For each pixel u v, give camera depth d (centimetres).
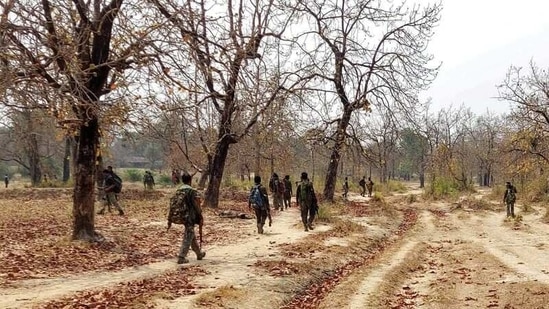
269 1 1377
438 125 6962
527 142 3491
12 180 7275
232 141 2306
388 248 1577
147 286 865
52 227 1598
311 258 1238
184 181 1131
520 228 2088
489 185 8012
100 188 2075
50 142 4769
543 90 3186
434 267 1245
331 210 2422
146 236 1470
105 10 1092
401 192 5425
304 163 5197
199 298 788
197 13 922
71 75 875
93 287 846
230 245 1383
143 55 952
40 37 834
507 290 893
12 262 1014
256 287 920
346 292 924
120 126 1102
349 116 2898
